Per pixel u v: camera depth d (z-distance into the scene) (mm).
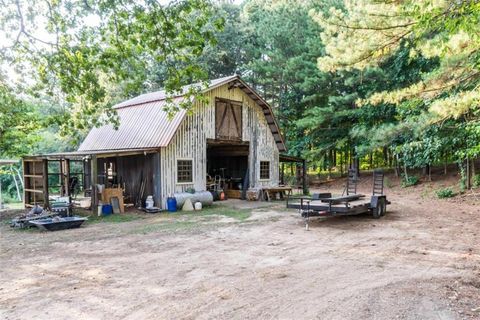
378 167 27266
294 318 4055
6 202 23422
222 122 16781
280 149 20078
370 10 8703
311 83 23062
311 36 24547
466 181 16234
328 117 22547
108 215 12938
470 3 5398
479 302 4430
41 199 15297
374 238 8344
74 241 8539
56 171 26688
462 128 14773
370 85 21906
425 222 10320
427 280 5203
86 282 5457
